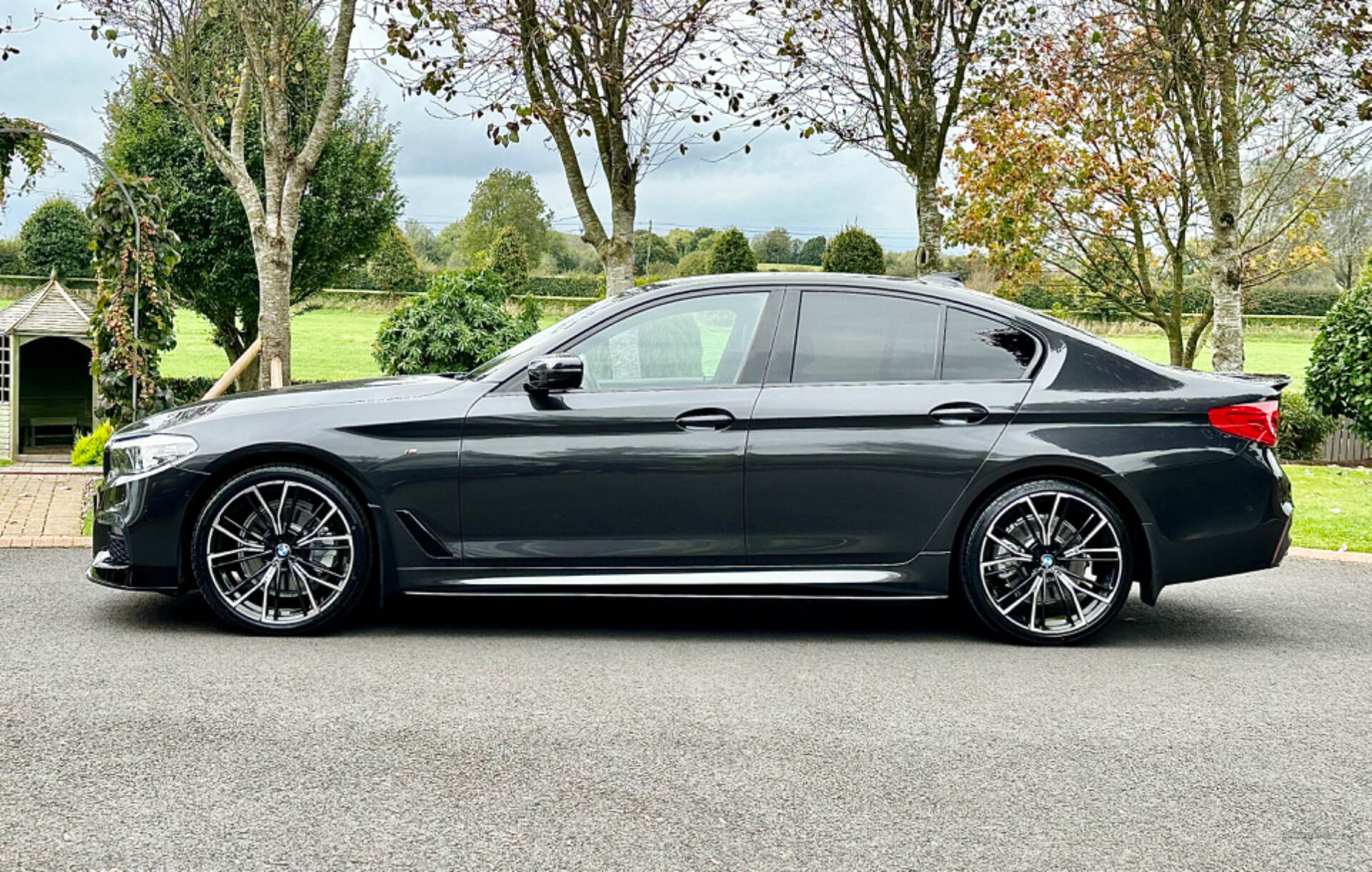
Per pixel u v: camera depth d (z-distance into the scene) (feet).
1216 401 17.83
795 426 17.34
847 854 10.30
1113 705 14.84
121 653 16.31
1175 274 57.47
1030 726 13.92
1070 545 17.75
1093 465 17.40
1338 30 38.22
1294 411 51.44
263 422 17.35
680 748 12.94
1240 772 12.50
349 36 39.27
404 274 190.49
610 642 17.65
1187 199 54.80
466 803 11.27
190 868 9.72
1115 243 55.98
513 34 32.17
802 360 17.74
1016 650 17.51
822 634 18.44
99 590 20.31
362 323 169.07
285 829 10.56
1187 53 39.75
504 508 17.31
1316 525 30.19
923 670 16.31
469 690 14.89
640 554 17.43
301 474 17.25
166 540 17.22
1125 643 18.07
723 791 11.71
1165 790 11.96
